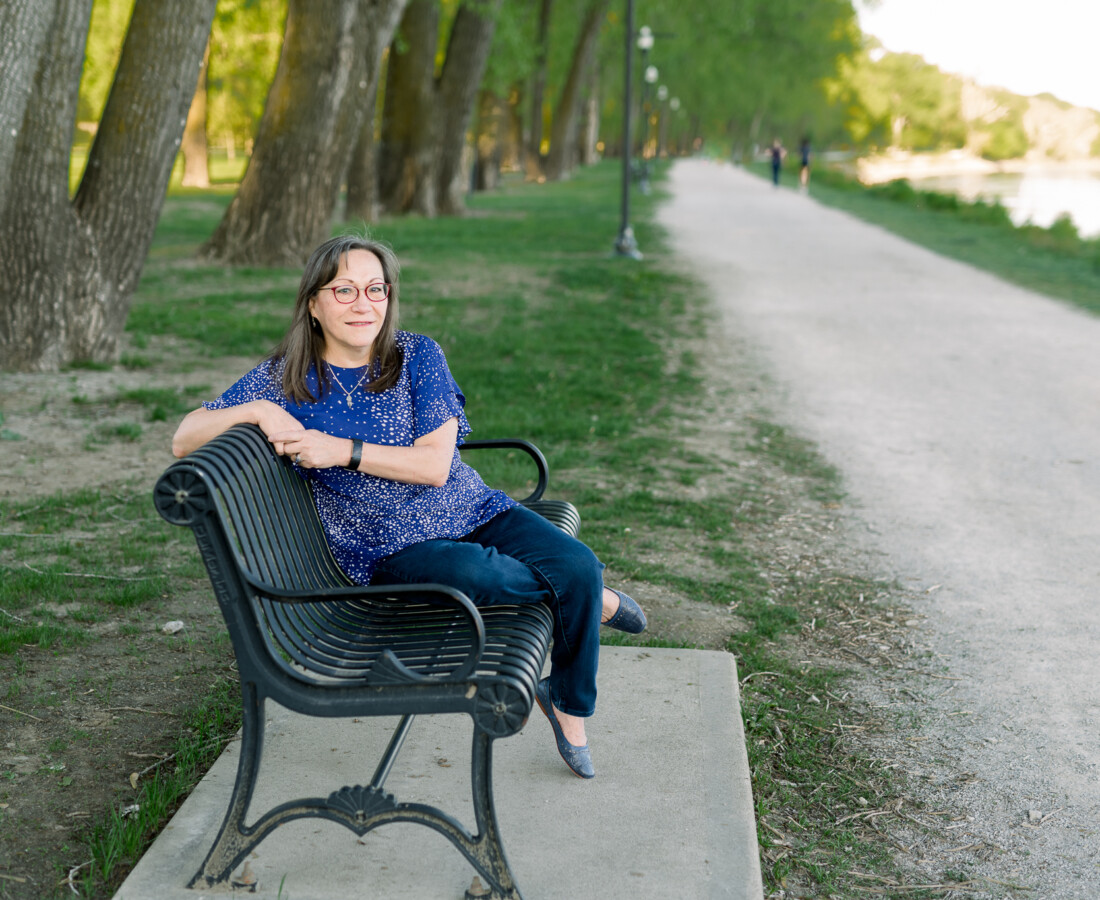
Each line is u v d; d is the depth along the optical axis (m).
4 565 4.74
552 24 44.31
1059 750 3.56
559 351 10.51
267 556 2.65
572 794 3.04
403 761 3.21
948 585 5.09
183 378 8.84
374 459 2.86
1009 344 11.54
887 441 7.76
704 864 2.73
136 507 5.64
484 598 2.92
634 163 54.25
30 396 7.81
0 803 2.96
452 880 2.63
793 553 5.49
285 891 2.57
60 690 3.64
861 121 116.06
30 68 6.98
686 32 45.41
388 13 16.88
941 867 2.92
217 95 50.38
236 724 3.46
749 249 20.78
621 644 4.21
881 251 20.77
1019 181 74.62
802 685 4.00
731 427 8.10
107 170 8.84
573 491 6.30
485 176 40.72
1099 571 5.28
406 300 13.48
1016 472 7.00
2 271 8.38
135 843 2.77
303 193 16.61
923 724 3.73
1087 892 2.82
